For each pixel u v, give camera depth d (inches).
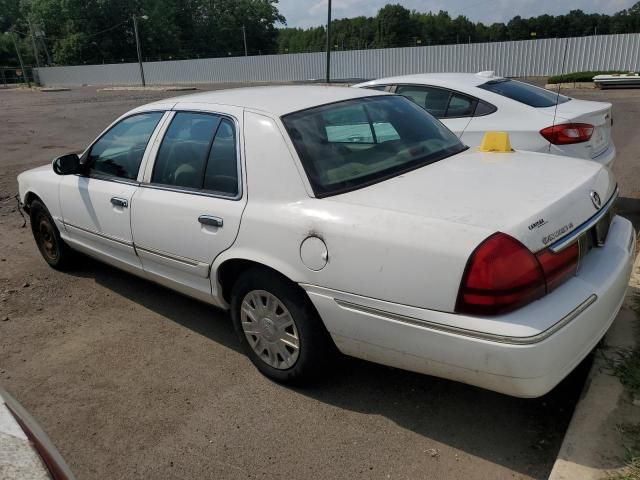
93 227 174.7
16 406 74.6
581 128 211.3
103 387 136.8
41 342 161.0
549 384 94.1
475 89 233.3
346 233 106.5
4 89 2421.3
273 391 130.4
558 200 105.0
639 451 96.0
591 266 109.0
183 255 142.2
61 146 549.3
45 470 61.7
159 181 150.5
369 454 108.3
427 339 99.0
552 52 1236.5
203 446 113.6
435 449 108.7
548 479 95.6
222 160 133.8
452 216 100.5
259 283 125.0
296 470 105.3
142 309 179.0
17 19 3344.0
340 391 128.4
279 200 120.1
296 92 149.0
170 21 3189.0
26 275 212.5
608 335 129.6
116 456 112.6
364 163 127.3
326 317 112.8
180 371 141.7
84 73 2471.7
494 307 92.0
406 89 251.4
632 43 1127.6
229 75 1966.0
